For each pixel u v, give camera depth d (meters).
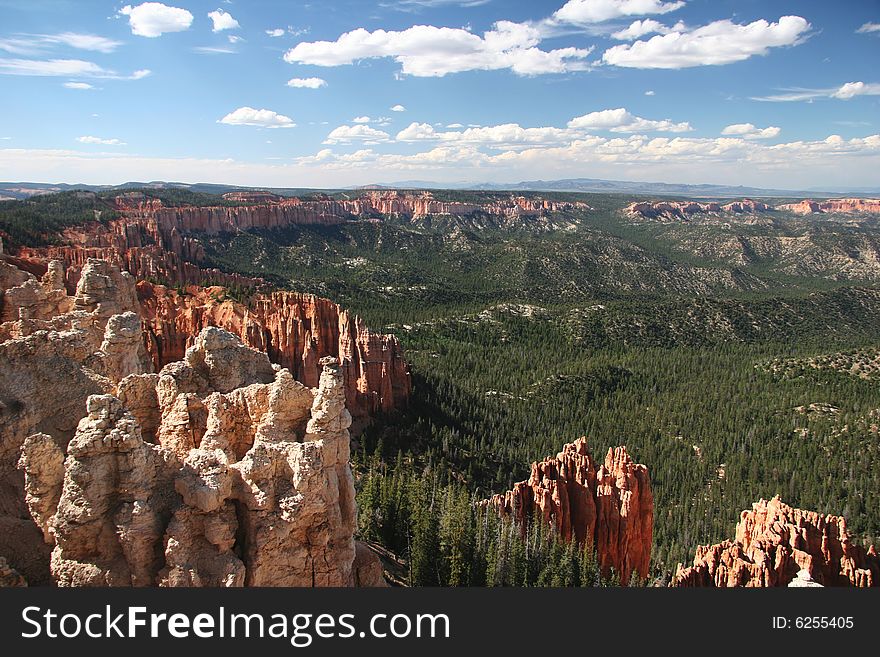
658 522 113.12
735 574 59.91
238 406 37.38
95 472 27.25
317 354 119.62
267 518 29.42
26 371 37.00
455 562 56.75
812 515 65.81
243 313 120.81
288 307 122.38
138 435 28.27
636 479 74.56
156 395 38.53
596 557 66.75
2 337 49.56
